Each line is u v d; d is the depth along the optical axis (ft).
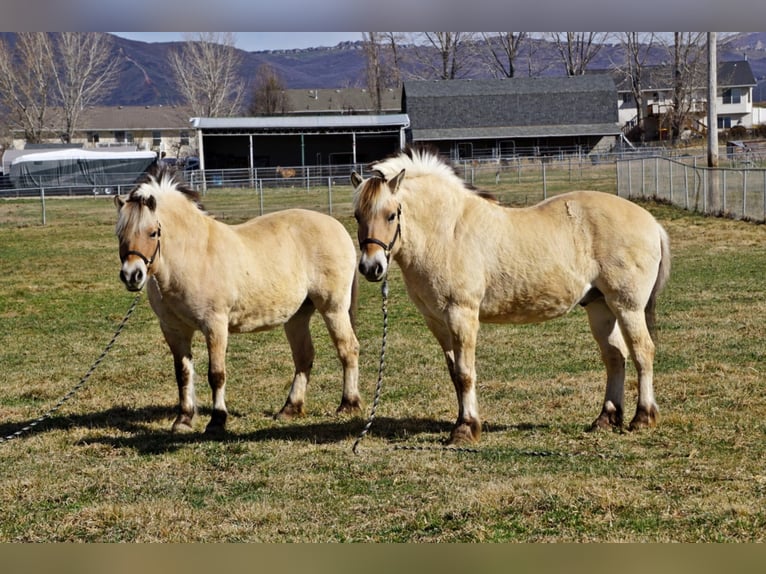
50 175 179.42
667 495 18.81
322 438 25.07
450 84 240.32
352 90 312.91
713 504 18.11
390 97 301.22
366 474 21.34
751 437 23.09
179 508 19.22
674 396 27.89
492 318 24.09
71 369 36.99
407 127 214.69
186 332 26.71
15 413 29.68
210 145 212.23
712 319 40.88
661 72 289.12
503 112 232.94
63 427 27.71
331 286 27.71
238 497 20.01
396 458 22.56
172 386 33.47
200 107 304.91
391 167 23.85
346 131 197.88
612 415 24.77
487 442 23.85
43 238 95.30
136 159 182.70
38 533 18.16
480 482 20.22
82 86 286.46
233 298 25.90
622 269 23.67
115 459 23.68
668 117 242.17
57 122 285.64
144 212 24.11
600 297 24.62
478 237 23.35
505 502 18.70
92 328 47.37
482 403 28.40
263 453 23.58
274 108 300.20
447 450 23.09
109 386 33.68
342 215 103.60
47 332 46.34
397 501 19.21
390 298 55.01
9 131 296.92
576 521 17.52
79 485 21.38
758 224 79.05
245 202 121.39
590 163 166.20
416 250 23.30
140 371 36.17
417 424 26.37
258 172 168.55
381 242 22.26
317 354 38.37
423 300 23.79
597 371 32.50
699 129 244.01
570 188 125.08
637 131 255.09
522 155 224.74
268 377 34.09
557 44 290.35
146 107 318.04
